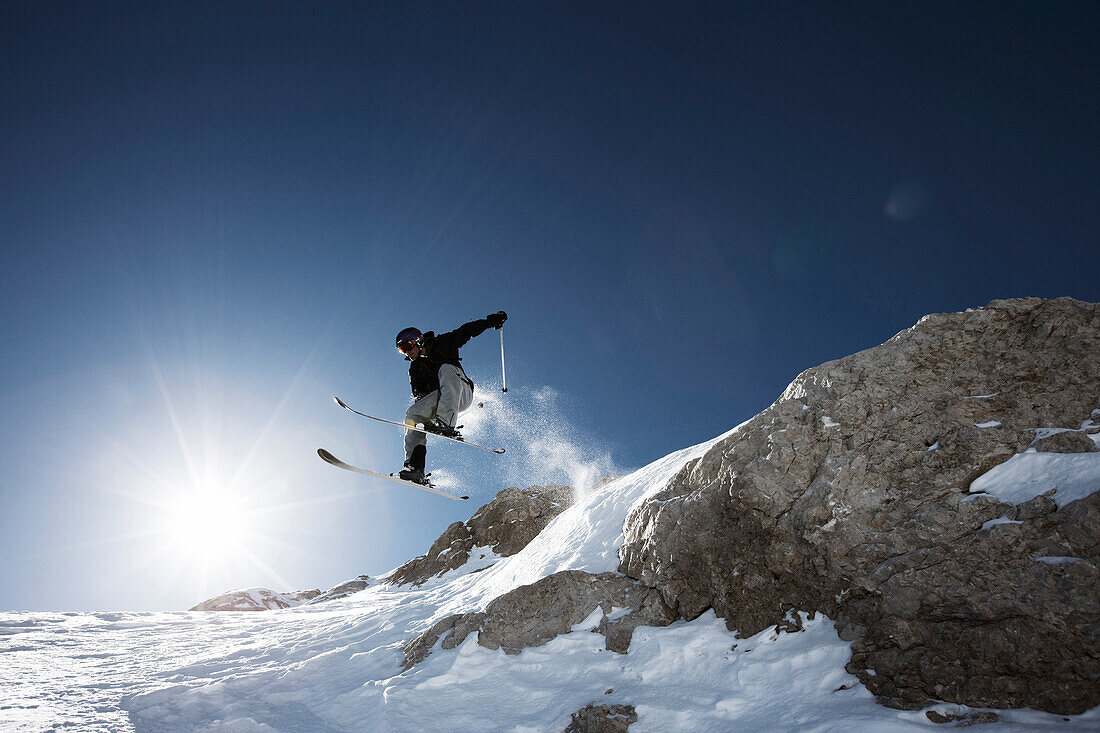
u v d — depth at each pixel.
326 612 14.73
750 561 5.91
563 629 6.80
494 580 10.17
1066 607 3.96
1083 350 5.24
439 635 7.60
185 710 6.46
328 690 6.95
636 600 6.77
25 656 9.27
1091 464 4.50
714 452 6.90
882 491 5.36
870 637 4.83
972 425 5.32
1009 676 4.05
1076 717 3.70
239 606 29.31
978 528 4.71
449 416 6.63
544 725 5.23
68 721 6.14
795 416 6.29
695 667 5.52
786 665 5.04
